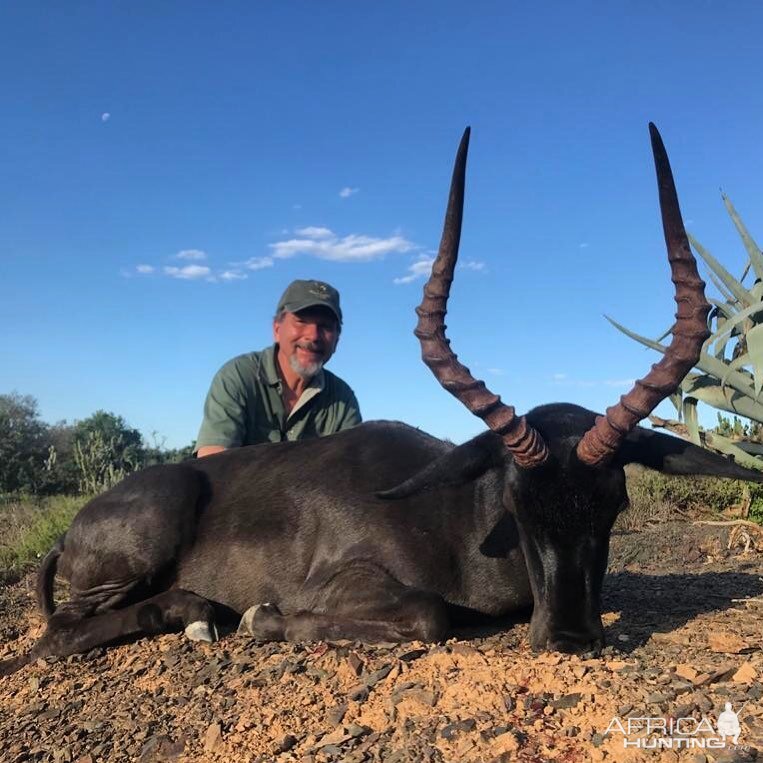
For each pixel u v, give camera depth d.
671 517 3.12
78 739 1.24
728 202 2.05
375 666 1.28
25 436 8.75
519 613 1.65
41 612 1.89
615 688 1.10
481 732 1.01
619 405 1.25
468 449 1.46
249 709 1.21
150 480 1.79
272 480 1.78
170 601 1.67
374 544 1.62
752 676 1.14
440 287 1.32
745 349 2.00
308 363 2.26
